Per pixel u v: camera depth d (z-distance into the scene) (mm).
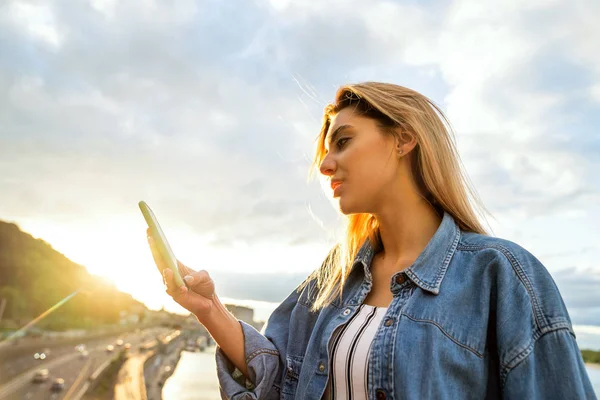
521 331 1178
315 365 1455
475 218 1454
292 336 1655
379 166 1438
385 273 1505
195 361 152625
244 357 1601
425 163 1414
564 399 1104
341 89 1554
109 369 82688
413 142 1433
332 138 1509
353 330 1404
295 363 1598
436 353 1202
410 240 1474
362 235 1643
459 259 1344
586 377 1135
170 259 1426
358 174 1440
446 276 1317
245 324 1644
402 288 1372
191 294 1535
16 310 129125
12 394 52750
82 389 63312
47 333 118875
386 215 1489
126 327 180625
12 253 153000
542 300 1203
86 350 107562
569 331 1159
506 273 1253
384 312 1390
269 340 1682
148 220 1432
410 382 1192
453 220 1426
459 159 1472
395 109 1428
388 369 1239
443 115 1492
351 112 1498
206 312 1551
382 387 1240
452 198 1424
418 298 1310
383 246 1607
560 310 1183
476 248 1340
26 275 152250
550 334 1161
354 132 1469
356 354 1341
